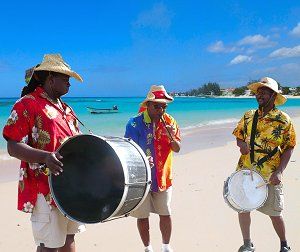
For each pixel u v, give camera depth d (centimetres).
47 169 348
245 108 5112
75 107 5428
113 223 626
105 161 321
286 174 908
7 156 1224
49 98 365
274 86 482
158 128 493
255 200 465
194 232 589
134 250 534
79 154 330
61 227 360
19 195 360
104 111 3912
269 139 486
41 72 364
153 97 484
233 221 629
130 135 495
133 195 324
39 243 360
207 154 1238
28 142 352
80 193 329
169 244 518
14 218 653
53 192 340
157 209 494
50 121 354
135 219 641
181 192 790
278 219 489
